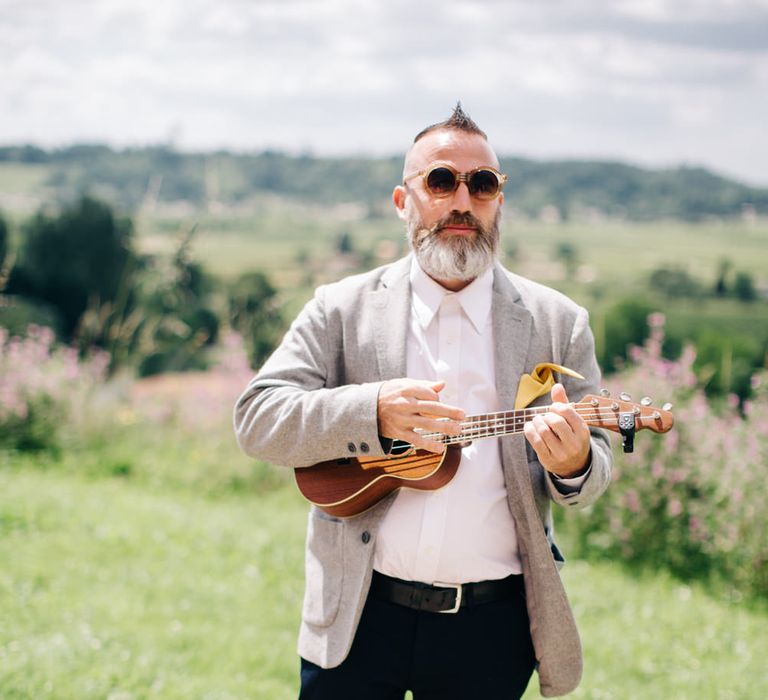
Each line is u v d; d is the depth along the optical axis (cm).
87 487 895
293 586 640
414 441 246
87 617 543
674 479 735
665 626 599
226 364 1049
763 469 707
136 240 1216
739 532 710
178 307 1194
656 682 507
